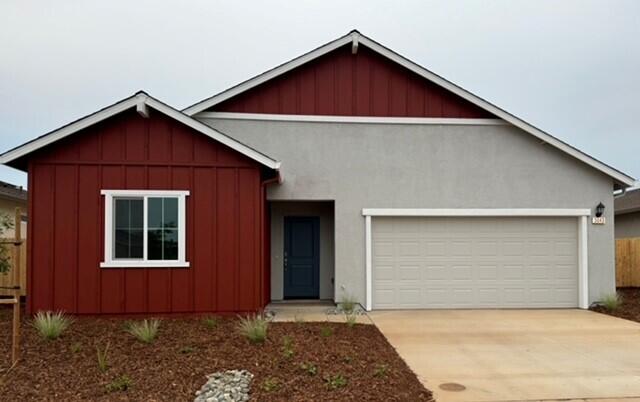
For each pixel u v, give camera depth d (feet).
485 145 35.58
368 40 34.50
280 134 34.47
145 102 27.94
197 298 28.96
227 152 29.58
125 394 15.80
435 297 34.91
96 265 28.27
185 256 28.99
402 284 34.81
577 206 35.78
